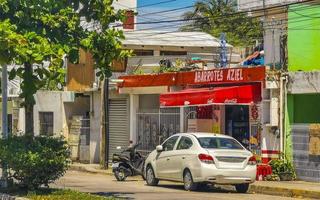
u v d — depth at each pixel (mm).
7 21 12633
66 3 14625
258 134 23375
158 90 28594
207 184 19922
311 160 21484
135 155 24062
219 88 24078
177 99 25578
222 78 24453
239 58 37938
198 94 24344
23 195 14031
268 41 25562
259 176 22000
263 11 26281
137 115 30578
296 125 22141
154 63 36312
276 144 22594
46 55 12852
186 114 27312
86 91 33594
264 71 22531
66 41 14234
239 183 18438
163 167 20328
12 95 40969
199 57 36531
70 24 14180
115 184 22031
